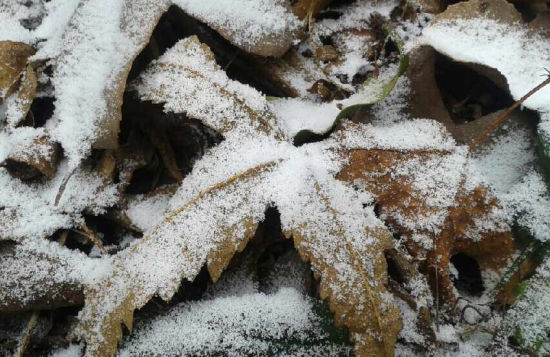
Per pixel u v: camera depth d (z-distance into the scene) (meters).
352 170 0.25
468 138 0.26
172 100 0.26
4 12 0.28
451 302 0.24
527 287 0.24
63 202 0.25
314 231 0.24
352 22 0.29
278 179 0.25
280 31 0.27
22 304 0.24
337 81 0.27
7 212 0.25
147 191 0.27
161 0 0.26
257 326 0.24
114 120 0.25
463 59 0.26
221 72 0.26
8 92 0.26
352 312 0.23
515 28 0.26
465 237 0.25
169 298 0.23
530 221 0.25
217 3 0.27
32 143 0.25
